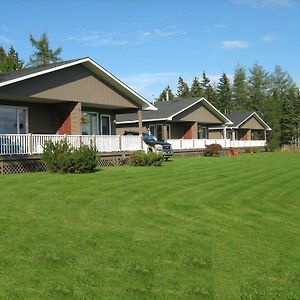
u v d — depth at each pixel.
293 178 18.47
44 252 7.10
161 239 8.23
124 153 23.77
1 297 5.50
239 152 45.59
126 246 7.66
